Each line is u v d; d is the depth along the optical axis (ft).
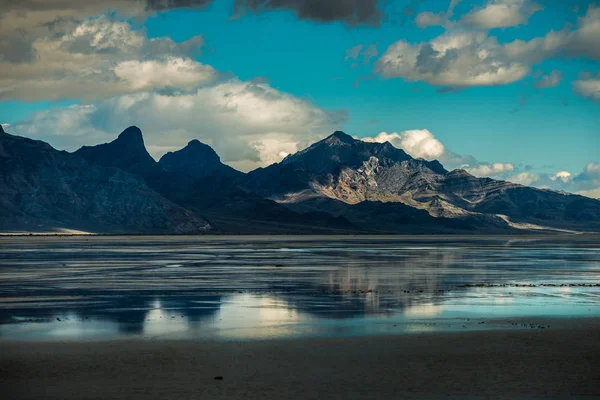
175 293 201.57
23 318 150.30
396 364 105.29
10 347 117.08
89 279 250.78
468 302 178.70
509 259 408.67
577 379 97.19
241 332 131.34
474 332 130.93
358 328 135.64
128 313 158.20
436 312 159.12
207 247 627.46
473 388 92.68
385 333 130.00
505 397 88.94
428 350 114.73
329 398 87.92
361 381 95.71
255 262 366.22
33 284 230.48
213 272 287.69
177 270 300.20
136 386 92.99
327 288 216.54
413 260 388.98
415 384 94.32
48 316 153.28
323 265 338.54
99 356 110.11
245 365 104.37
